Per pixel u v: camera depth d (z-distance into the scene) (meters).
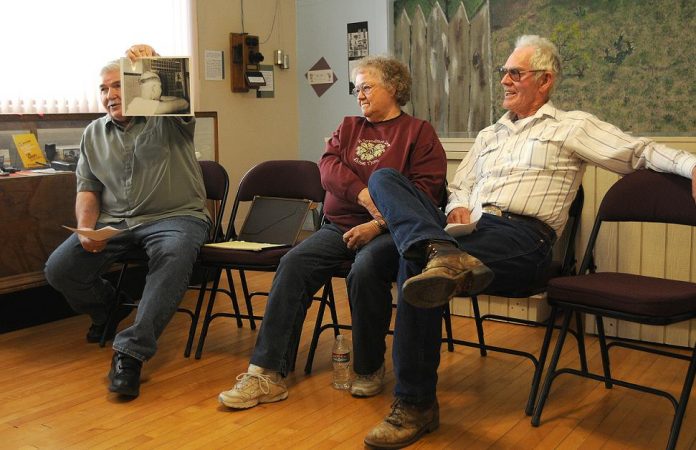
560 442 2.30
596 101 5.50
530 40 2.79
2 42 4.27
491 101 5.95
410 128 2.85
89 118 4.07
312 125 6.94
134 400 2.71
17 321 3.67
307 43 6.83
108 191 3.31
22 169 3.76
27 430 2.46
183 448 2.30
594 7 5.41
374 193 2.41
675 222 2.50
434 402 2.37
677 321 2.18
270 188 3.32
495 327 3.57
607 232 3.26
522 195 2.67
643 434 2.36
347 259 2.82
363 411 2.57
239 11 5.89
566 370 2.46
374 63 2.87
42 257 3.63
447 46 6.11
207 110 5.70
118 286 3.37
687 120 5.18
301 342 3.37
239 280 4.62
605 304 2.24
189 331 3.48
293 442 2.33
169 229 3.13
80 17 4.65
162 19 5.23
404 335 2.30
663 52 5.20
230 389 2.77
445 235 2.23
